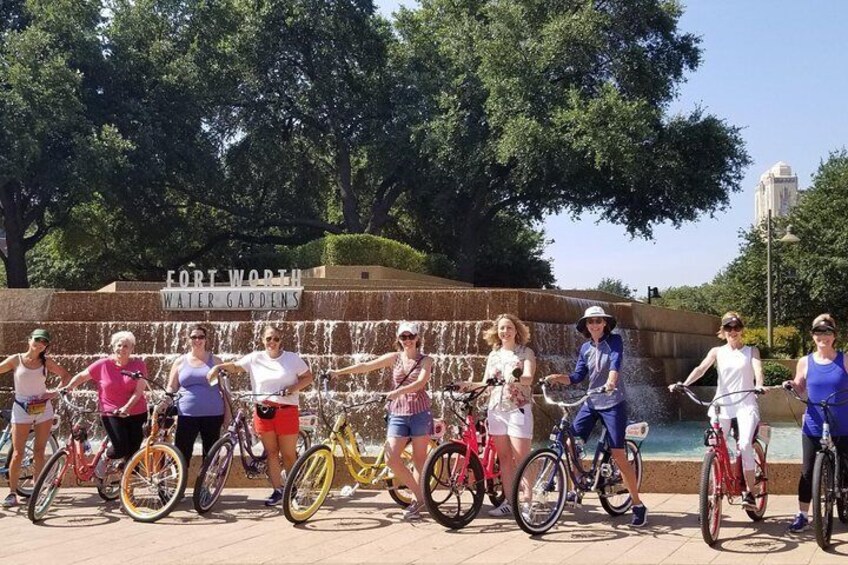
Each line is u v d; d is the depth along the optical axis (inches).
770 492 399.5
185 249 1898.4
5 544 321.7
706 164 1486.2
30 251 2042.3
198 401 388.2
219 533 335.9
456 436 370.6
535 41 1455.5
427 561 289.6
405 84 1644.9
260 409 376.8
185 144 1638.8
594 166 1423.5
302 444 402.3
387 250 1200.2
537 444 618.5
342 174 1754.4
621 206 1622.8
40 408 392.2
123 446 387.9
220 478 374.6
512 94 1421.0
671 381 924.6
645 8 1478.8
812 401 320.2
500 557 293.7
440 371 687.7
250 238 1870.1
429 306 741.9
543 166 1406.3
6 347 766.5
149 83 1614.2
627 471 335.3
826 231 1827.0
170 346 765.3
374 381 706.8
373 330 729.6
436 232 1947.6
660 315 971.3
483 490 348.2
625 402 339.3
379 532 334.6
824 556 291.4
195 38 1651.1
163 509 361.1
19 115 1339.8
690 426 810.2
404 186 1747.0
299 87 1736.0
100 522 358.6
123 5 1612.9
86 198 1496.1
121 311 799.7
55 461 369.1
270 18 1659.7
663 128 1469.0
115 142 1414.9
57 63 1364.4
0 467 430.3
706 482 303.9
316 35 1689.2
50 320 801.6
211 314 789.2
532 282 2049.7
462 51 1546.5
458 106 1523.1
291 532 336.5
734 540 314.8
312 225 1790.1
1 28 1552.7
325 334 739.4
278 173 1835.6
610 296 1082.1
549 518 329.7
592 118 1339.8
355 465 377.4
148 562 292.8
